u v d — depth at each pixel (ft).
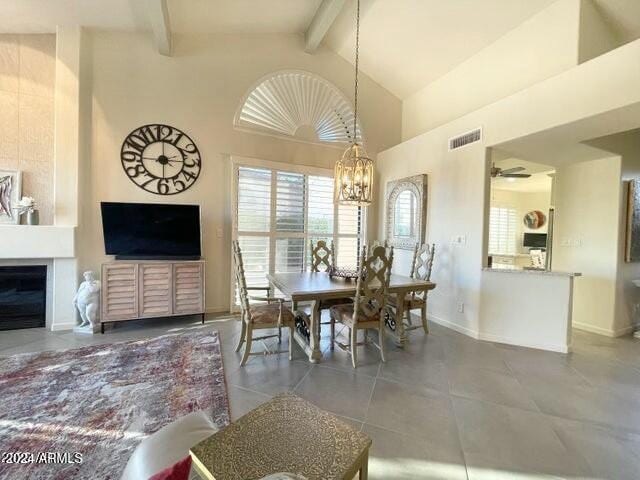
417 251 12.90
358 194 10.16
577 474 5.10
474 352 10.19
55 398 6.89
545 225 25.52
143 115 12.59
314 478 2.85
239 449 3.16
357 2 12.58
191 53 13.32
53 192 11.66
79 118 11.50
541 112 9.48
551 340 10.50
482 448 5.67
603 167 12.82
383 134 17.84
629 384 8.14
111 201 12.24
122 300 11.28
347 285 9.59
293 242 15.43
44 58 11.51
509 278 11.08
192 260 12.31
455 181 12.60
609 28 10.62
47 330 11.31
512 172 16.06
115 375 8.00
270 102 14.97
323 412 3.85
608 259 12.59
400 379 8.23
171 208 12.33
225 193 14.07
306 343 9.97
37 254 10.89
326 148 16.35
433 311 13.71
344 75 16.44
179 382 7.73
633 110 7.90
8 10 10.14
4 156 11.14
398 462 5.31
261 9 12.57
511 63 12.05
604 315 12.64
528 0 10.69
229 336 11.05
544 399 7.36
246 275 14.34
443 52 14.08
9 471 4.83
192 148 13.38
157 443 3.43
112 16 11.12
